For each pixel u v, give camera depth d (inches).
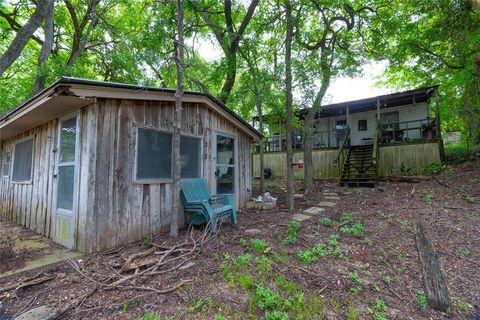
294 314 83.4
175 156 156.4
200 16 358.9
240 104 394.9
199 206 165.2
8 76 456.4
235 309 84.9
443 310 89.7
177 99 157.2
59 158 160.9
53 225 160.6
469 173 295.1
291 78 250.4
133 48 380.8
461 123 448.1
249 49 349.4
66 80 118.8
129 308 83.5
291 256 127.7
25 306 84.0
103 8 438.6
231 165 246.8
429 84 450.6
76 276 105.4
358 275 110.4
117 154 146.4
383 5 360.5
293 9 280.5
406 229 165.5
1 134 236.7
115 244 141.5
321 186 371.9
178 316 80.3
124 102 152.3
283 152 523.5
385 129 495.8
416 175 358.3
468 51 306.8
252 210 247.1
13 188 236.2
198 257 123.2
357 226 169.6
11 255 127.7
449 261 127.6
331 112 528.7
